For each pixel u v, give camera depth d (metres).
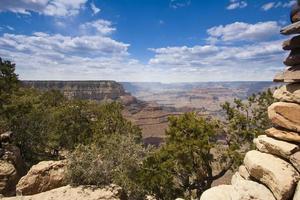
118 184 15.84
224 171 19.44
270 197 5.55
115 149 18.20
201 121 19.66
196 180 19.70
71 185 14.26
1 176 24.47
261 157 6.33
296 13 5.95
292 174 5.44
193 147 17.84
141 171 18.17
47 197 12.47
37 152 41.53
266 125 19.83
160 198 18.55
